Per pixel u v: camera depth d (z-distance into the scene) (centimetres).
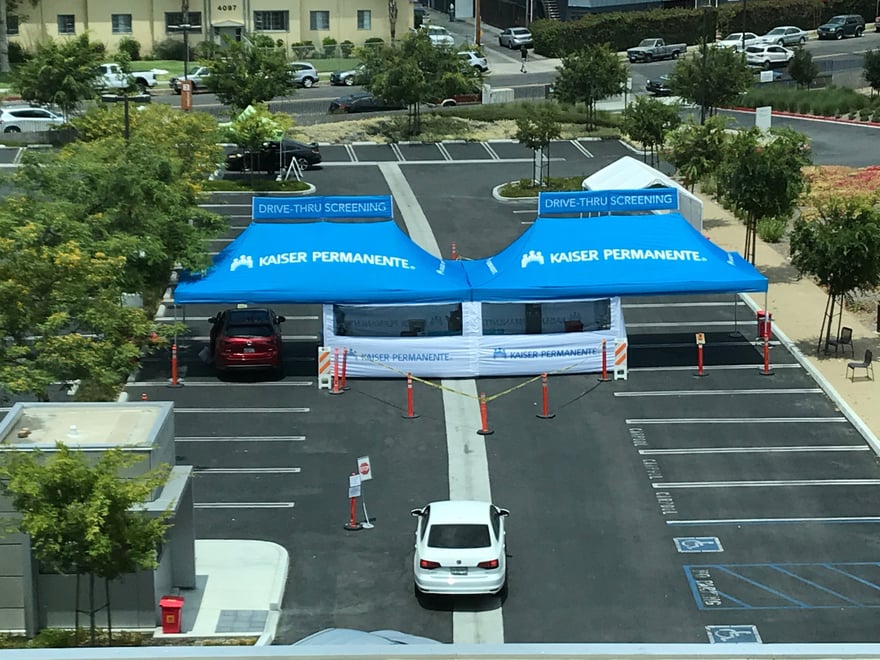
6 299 2586
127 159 3581
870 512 2647
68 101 6438
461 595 2259
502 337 3434
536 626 2202
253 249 3559
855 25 10038
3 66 8138
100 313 2686
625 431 3084
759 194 4141
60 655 1264
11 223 2727
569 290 3425
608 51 7025
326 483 2803
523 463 2908
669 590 2330
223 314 3594
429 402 3284
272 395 3328
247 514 2647
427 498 2730
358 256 3516
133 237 3094
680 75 6794
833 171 5781
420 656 1261
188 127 5041
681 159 4941
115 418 2288
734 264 3569
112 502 1886
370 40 9069
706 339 3756
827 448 2972
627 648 1267
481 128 6944
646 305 4119
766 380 3412
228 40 6756
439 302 3419
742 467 2872
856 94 7656
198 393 3338
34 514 1870
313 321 3988
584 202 3700
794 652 1257
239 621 2189
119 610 2147
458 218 5206
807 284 4253
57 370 2581
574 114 7081
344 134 6750
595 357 3472
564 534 2561
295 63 8356
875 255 3409
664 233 3631
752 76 6825
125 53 6862
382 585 2358
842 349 3606
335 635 1694
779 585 2345
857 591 2320
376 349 3425
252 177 5700
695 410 3209
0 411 3070
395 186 5781
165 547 2216
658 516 2638
